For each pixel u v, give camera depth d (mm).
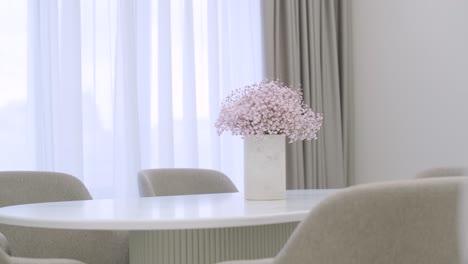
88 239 2408
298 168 4145
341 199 1021
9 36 3221
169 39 3730
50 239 2359
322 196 2230
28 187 2383
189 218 1438
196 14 3924
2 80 3201
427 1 4020
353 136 4484
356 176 4496
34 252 2326
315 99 4273
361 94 4469
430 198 1018
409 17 4137
